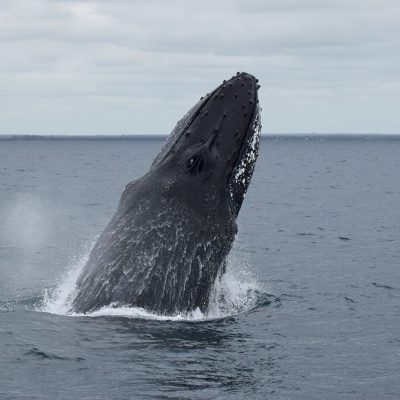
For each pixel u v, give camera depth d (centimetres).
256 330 5203
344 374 4300
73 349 4366
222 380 4019
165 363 4219
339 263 9550
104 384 3856
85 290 5116
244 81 5325
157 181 5184
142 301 4888
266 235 12938
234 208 5325
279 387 3978
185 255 5009
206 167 5147
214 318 5331
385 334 5412
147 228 5012
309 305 6450
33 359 4191
